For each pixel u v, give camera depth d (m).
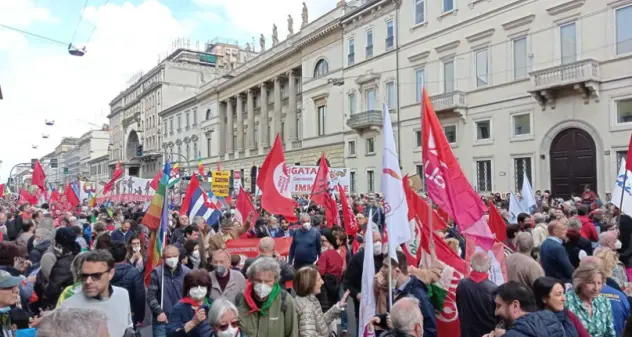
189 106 75.12
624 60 22.05
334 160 42.28
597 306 4.82
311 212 18.92
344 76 40.88
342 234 8.94
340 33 41.59
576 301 4.85
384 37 36.53
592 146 23.34
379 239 7.32
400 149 34.69
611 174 22.39
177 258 6.49
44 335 2.46
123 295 4.79
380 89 36.81
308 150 46.28
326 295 8.58
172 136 81.06
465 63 29.89
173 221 15.50
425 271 5.71
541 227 9.56
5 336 3.98
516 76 26.92
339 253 9.00
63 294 4.87
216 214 14.31
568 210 13.71
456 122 30.38
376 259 7.30
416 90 33.59
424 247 6.39
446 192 6.29
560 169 24.72
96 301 4.59
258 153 56.81
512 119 27.09
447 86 31.33
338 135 41.69
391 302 5.36
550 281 4.31
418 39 33.22
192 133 74.12
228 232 11.24
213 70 88.00
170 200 29.05
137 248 8.60
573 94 23.91
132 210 21.23
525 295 4.11
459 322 5.53
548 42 25.17
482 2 28.83
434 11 32.12
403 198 5.81
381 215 15.57
